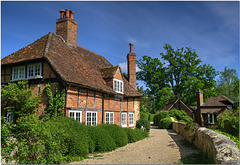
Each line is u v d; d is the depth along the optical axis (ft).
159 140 46.34
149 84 140.77
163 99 126.00
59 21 57.62
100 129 34.63
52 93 37.52
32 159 22.66
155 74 134.62
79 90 40.42
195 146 35.78
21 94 34.09
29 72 42.11
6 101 34.78
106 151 32.65
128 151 32.83
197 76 134.82
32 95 36.81
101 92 47.78
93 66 57.11
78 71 45.42
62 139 26.27
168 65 138.31
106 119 49.08
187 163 23.36
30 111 36.11
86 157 28.09
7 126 23.30
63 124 29.01
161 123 85.71
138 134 47.83
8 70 44.70
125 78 71.61
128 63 72.95
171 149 33.96
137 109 65.05
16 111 34.81
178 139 47.39
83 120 40.86
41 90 38.70
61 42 53.21
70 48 54.65
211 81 131.13
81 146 27.55
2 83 44.70
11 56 48.08
